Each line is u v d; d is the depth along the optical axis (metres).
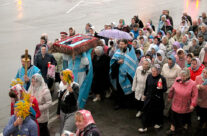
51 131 6.99
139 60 9.02
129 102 8.37
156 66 6.56
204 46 9.72
